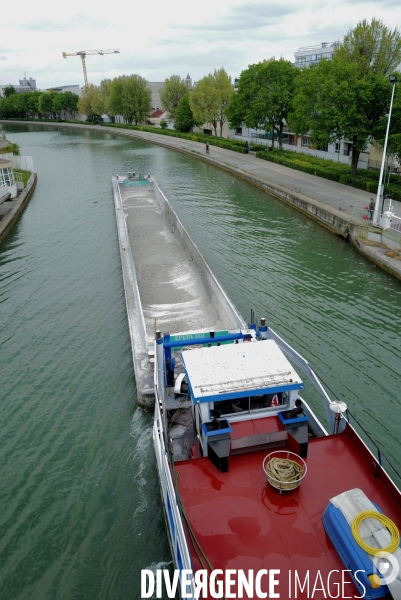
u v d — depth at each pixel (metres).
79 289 24.58
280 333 19.42
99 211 40.62
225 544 8.61
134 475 12.99
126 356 18.30
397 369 17.06
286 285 24.34
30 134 114.31
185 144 82.25
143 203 43.56
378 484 9.62
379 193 29.66
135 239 32.72
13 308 22.66
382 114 39.22
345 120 38.91
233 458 10.23
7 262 29.09
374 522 8.02
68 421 15.09
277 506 9.20
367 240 29.73
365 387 16.11
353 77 39.03
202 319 20.27
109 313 21.80
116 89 112.38
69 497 12.44
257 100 60.69
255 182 49.41
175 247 30.77
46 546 11.22
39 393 16.45
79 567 10.73
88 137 103.62
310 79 43.34
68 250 30.84
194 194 46.72
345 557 8.02
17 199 43.31
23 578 10.55
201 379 10.37
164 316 20.62
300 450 9.98
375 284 24.44
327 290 23.72
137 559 10.84
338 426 11.38
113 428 14.72
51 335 20.06
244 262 27.69
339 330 19.72
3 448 14.12
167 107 102.94
